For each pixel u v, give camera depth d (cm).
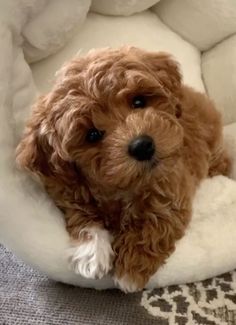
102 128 25
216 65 41
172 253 28
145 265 27
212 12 40
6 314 28
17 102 31
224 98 39
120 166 24
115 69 25
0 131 28
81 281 28
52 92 26
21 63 32
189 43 42
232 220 30
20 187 28
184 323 27
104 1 38
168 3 41
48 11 33
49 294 29
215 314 27
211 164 34
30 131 26
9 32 30
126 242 27
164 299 28
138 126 24
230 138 36
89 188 27
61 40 35
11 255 32
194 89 35
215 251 29
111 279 28
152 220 27
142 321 27
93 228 28
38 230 28
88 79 25
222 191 32
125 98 25
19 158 26
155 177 25
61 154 25
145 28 40
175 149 25
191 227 30
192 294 28
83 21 36
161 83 26
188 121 30
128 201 27
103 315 27
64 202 28
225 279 29
